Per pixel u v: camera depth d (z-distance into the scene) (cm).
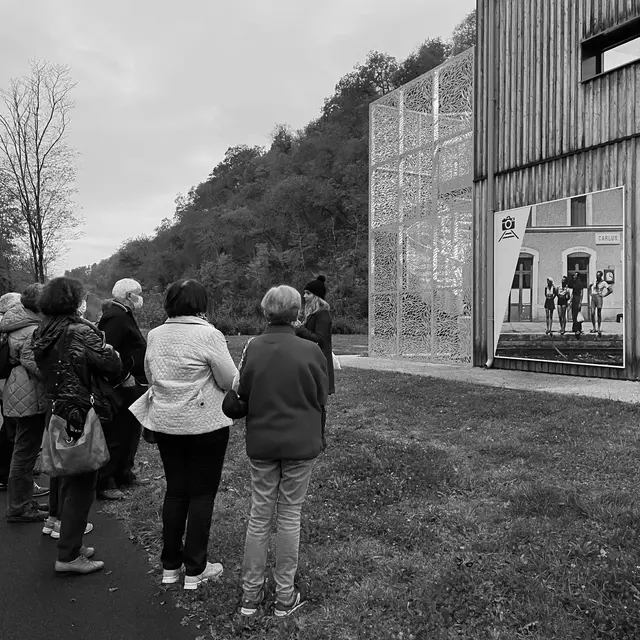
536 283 1141
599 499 443
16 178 2317
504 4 1212
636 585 312
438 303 1430
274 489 323
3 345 460
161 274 8806
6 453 552
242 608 318
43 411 465
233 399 320
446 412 795
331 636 290
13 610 326
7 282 2550
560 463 543
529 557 353
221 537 416
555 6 1099
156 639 296
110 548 415
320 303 640
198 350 340
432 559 366
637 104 961
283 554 316
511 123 1200
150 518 466
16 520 470
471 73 1320
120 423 514
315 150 6956
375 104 1641
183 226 9225
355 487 501
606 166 1012
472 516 429
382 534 411
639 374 963
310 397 317
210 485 351
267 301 328
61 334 368
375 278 1652
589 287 1041
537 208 1138
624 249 981
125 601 336
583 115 1052
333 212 6356
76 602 335
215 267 6950
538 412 745
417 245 1502
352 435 687
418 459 566
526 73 1163
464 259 1352
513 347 1195
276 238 6838
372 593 326
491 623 292
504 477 512
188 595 340
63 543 369
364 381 1098
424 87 1466
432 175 1434
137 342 510
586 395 838
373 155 1650
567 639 275
